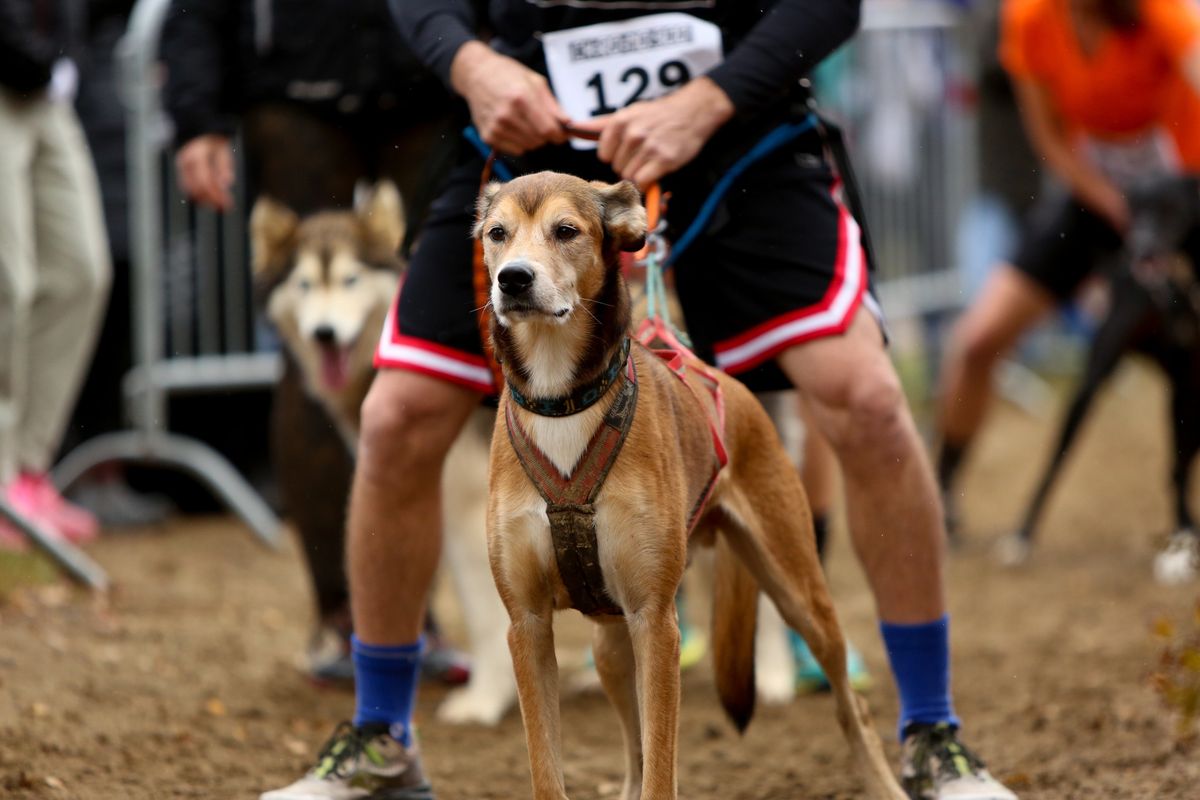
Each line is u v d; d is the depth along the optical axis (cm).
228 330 1426
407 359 652
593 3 680
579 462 543
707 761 798
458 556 898
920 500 646
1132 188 1297
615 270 561
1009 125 2036
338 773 669
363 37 977
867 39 1767
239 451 1506
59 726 781
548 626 568
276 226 1007
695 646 996
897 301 1850
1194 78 1232
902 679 670
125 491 1441
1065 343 2264
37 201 1191
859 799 707
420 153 1007
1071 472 1769
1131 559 1345
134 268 1409
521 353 548
